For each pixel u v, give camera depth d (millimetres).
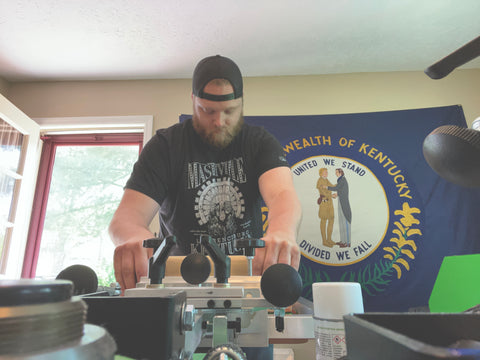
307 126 2395
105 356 216
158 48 2305
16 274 2307
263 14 2012
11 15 2016
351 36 2195
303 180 2303
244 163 1324
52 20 2055
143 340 349
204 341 600
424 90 2506
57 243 2711
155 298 360
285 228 962
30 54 2371
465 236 2123
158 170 1276
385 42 2250
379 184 2260
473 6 1962
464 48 557
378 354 261
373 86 2549
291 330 563
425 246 2131
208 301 496
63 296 220
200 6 1951
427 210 2182
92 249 2814
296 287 464
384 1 1928
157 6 1951
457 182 551
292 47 2297
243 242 623
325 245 2197
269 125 2402
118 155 3016
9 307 192
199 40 2229
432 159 561
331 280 2143
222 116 1223
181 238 1289
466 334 323
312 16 2027
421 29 2133
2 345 183
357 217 2221
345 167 2305
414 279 2088
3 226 2248
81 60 2432
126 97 2623
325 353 513
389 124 2355
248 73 2574
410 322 328
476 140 482
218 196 1304
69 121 2590
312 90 2572
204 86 1178
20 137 2404
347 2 1927
